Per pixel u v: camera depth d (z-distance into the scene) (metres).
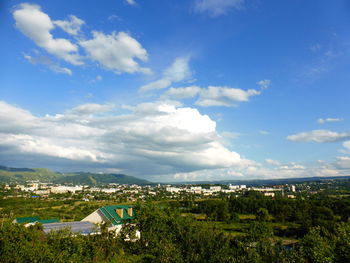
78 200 184.88
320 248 29.88
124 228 38.72
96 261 31.19
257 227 63.53
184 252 24.22
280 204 127.62
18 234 31.05
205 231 26.05
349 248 29.28
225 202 130.50
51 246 29.00
